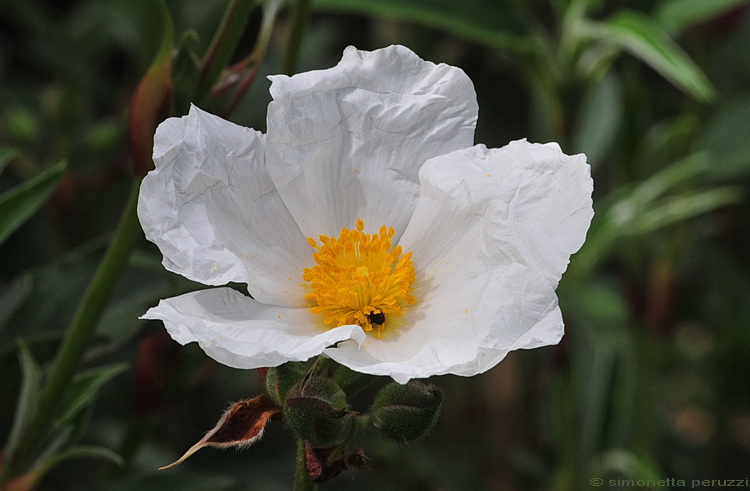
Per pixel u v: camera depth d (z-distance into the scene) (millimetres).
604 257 436
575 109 384
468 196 315
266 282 315
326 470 300
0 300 360
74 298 358
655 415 420
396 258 322
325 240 321
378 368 296
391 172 324
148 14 333
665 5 398
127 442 371
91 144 421
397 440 302
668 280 410
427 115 322
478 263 316
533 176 312
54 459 332
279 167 318
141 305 344
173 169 303
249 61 331
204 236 304
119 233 323
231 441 297
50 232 421
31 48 439
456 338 309
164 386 367
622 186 414
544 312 303
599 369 421
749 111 418
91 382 342
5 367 343
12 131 420
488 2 380
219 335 296
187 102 323
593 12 436
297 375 301
